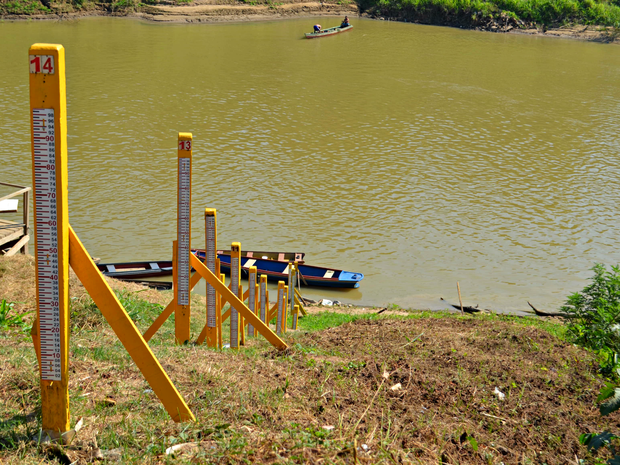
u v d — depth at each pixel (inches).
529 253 1047.6
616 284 541.6
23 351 262.4
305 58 2674.7
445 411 242.7
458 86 2297.0
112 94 1918.1
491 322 431.8
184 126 1654.8
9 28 2945.4
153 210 1118.4
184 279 335.0
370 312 774.5
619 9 3764.8
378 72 2471.7
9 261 562.6
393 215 1172.5
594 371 311.0
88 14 3425.2
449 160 1510.8
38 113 158.6
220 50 2746.1
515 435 229.6
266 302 461.4
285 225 1107.3
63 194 165.2
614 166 1520.7
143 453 185.2
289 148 1534.2
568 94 2250.2
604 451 223.1
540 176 1427.2
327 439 197.8
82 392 224.1
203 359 276.4
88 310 422.0
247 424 206.7
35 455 176.9
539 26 3725.4
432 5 3907.5
